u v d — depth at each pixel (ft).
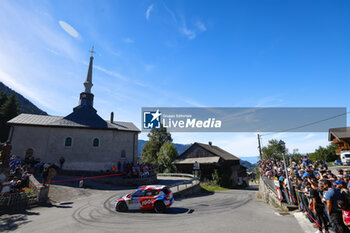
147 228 24.30
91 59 120.06
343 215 15.40
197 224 25.38
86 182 63.72
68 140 82.58
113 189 58.85
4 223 27.48
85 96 111.55
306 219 24.36
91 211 34.27
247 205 40.81
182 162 114.73
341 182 18.72
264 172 61.36
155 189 35.19
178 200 49.55
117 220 28.45
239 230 22.07
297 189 27.86
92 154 84.48
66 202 41.65
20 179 45.57
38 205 38.14
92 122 90.68
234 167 117.50
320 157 117.29
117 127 97.50
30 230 24.41
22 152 77.25
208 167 104.88
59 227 25.34
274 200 38.19
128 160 95.55
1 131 144.56
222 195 63.67
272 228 22.13
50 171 43.62
